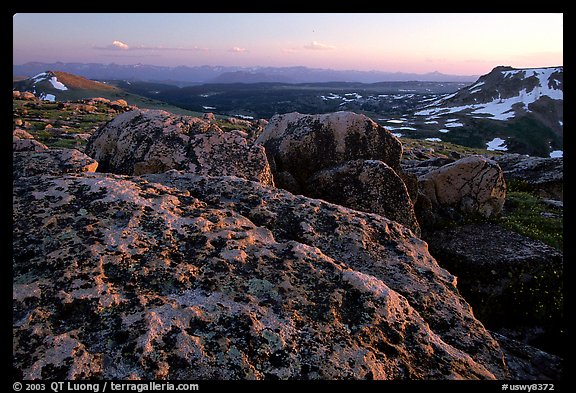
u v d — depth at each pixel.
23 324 4.90
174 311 5.30
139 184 8.19
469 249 14.22
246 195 8.62
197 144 12.55
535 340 11.38
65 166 9.76
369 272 7.18
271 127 16.81
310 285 6.16
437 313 6.69
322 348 5.21
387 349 5.48
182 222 7.00
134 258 6.09
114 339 4.90
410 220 13.55
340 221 8.18
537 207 19.86
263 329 5.23
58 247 6.06
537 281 12.69
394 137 15.68
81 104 77.12
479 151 103.44
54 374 4.41
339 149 15.40
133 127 13.22
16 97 76.88
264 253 6.64
